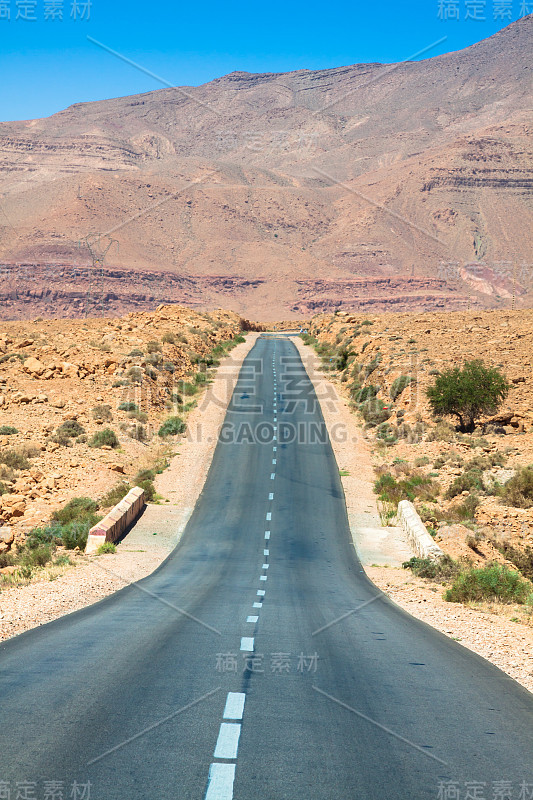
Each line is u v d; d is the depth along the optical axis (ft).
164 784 32.94
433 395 287.89
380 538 181.88
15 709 43.19
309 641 68.13
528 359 360.69
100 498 199.52
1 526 164.25
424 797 32.73
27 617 80.33
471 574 111.04
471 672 58.54
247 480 244.42
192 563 147.84
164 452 273.75
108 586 110.11
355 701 47.37
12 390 305.73
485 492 200.44
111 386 330.34
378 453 278.05
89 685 48.60
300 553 163.94
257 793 32.40
